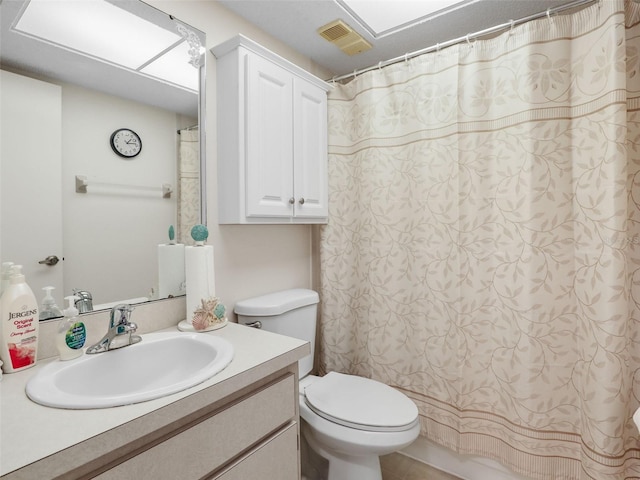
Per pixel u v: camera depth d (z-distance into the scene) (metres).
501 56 1.39
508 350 1.39
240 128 1.33
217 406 0.82
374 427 1.17
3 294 0.86
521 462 1.35
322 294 1.88
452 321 1.51
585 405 1.21
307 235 2.00
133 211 1.18
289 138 1.53
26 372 0.86
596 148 1.19
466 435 1.49
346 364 1.89
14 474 0.50
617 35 1.12
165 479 0.70
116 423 0.63
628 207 1.21
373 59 1.93
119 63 1.14
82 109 1.06
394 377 1.70
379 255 1.73
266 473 0.93
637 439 1.20
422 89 1.59
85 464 0.59
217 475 0.80
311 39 1.72
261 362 0.91
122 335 1.02
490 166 1.43
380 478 1.32
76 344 0.91
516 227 1.36
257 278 1.66
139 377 0.99
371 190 1.75
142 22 1.20
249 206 1.35
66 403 0.68
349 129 1.87
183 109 1.32
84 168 1.06
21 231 0.94
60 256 1.01
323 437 1.24
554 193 1.29
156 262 1.24
